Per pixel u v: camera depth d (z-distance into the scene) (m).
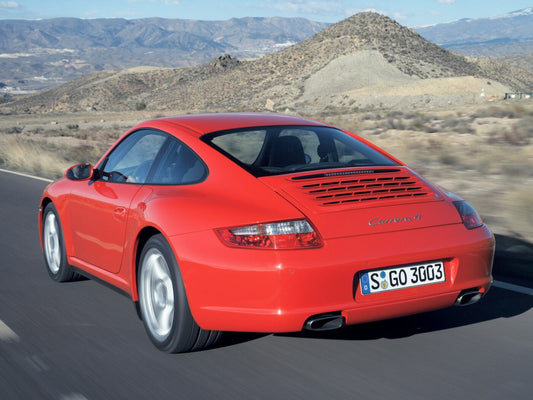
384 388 3.30
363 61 160.12
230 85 176.50
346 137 4.58
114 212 4.41
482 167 11.91
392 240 3.45
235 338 4.12
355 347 3.92
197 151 4.08
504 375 3.46
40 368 3.71
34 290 5.46
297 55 181.75
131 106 192.88
